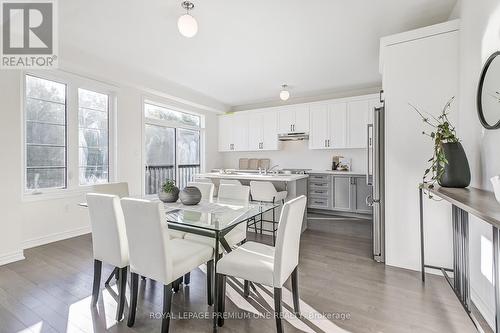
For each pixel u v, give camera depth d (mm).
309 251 3160
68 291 2186
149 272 1665
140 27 2832
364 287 2260
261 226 3865
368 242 3508
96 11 2521
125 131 4316
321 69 4121
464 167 1895
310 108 5453
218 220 1964
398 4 2396
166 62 3820
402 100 2615
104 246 1913
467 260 1864
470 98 2086
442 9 2479
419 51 2529
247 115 6199
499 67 1562
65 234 3576
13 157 2814
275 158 6227
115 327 1730
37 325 1739
